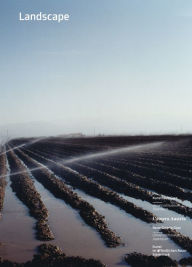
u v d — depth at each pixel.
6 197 37.06
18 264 19.25
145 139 150.12
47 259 19.62
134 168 54.53
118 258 20.36
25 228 26.14
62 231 25.30
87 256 20.72
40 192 39.47
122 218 28.23
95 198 35.53
